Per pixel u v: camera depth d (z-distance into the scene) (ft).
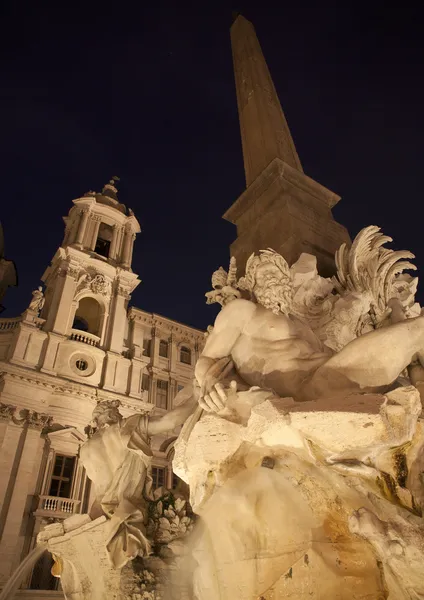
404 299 20.04
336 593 9.91
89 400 88.28
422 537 9.05
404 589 8.97
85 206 112.78
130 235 115.44
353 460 10.08
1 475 74.38
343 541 10.52
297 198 22.75
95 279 102.12
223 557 12.42
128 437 17.42
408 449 10.14
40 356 88.12
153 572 14.62
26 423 80.38
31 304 91.71
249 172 29.30
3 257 105.91
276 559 11.10
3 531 70.03
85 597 15.96
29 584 68.49
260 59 37.58
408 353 11.35
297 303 16.79
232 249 24.38
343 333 16.51
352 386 11.16
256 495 11.79
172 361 110.42
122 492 16.79
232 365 13.33
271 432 10.67
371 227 19.25
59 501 76.64
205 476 12.88
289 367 12.42
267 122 30.40
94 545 16.14
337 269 19.24
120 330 100.48
